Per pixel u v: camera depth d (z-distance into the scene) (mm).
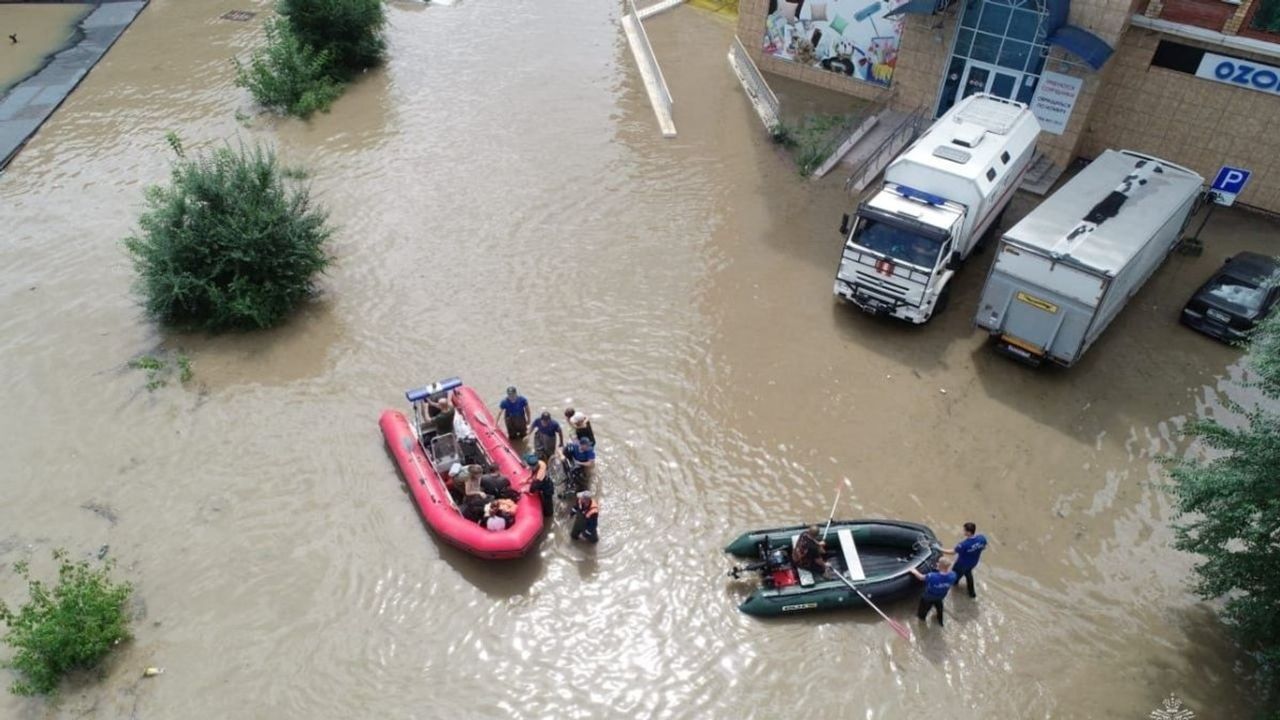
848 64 24656
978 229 16844
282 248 16312
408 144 22391
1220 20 18578
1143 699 10820
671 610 11688
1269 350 11070
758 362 15750
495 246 18578
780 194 20688
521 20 30062
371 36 26156
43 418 14344
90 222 19141
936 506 13164
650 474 13539
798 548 11695
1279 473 10203
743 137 23000
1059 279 14219
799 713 10578
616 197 20391
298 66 23953
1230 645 11453
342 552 12328
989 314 15297
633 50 27734
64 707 10438
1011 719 10586
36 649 10469
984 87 22016
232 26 29062
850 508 13078
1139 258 14922
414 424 13773
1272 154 19266
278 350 15836
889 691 10828
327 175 20969
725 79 26125
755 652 11219
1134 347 16297
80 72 25594
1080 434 14453
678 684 10867
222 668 10898
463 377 15234
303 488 13234
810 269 18188
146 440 13992
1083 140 21594
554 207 19953
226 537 12484
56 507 12859
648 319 16672
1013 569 12297
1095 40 19312
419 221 19328
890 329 16641
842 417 14672
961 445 14211
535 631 11430
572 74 26297
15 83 24938
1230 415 14820
